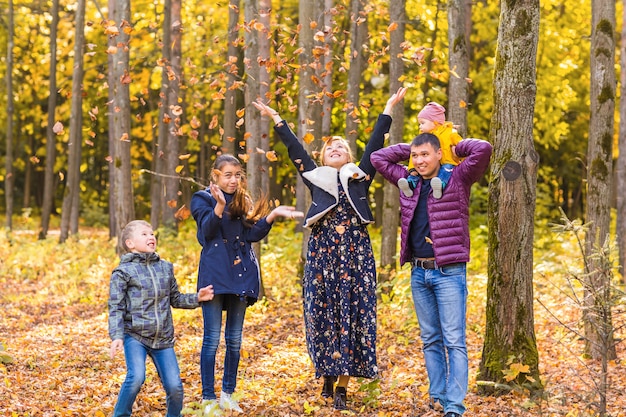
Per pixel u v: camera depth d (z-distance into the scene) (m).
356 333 5.30
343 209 5.35
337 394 5.34
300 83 10.25
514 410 5.07
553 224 4.25
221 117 22.42
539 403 4.49
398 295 9.44
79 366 6.95
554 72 15.79
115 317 4.43
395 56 9.91
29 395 5.71
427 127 5.06
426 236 4.94
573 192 27.84
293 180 23.62
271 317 9.73
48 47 21.84
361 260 5.34
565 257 13.31
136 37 17.80
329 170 5.39
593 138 7.29
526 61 5.42
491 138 5.62
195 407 5.22
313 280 5.36
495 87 5.55
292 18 15.76
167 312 4.63
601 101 7.25
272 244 15.41
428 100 13.70
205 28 17.36
